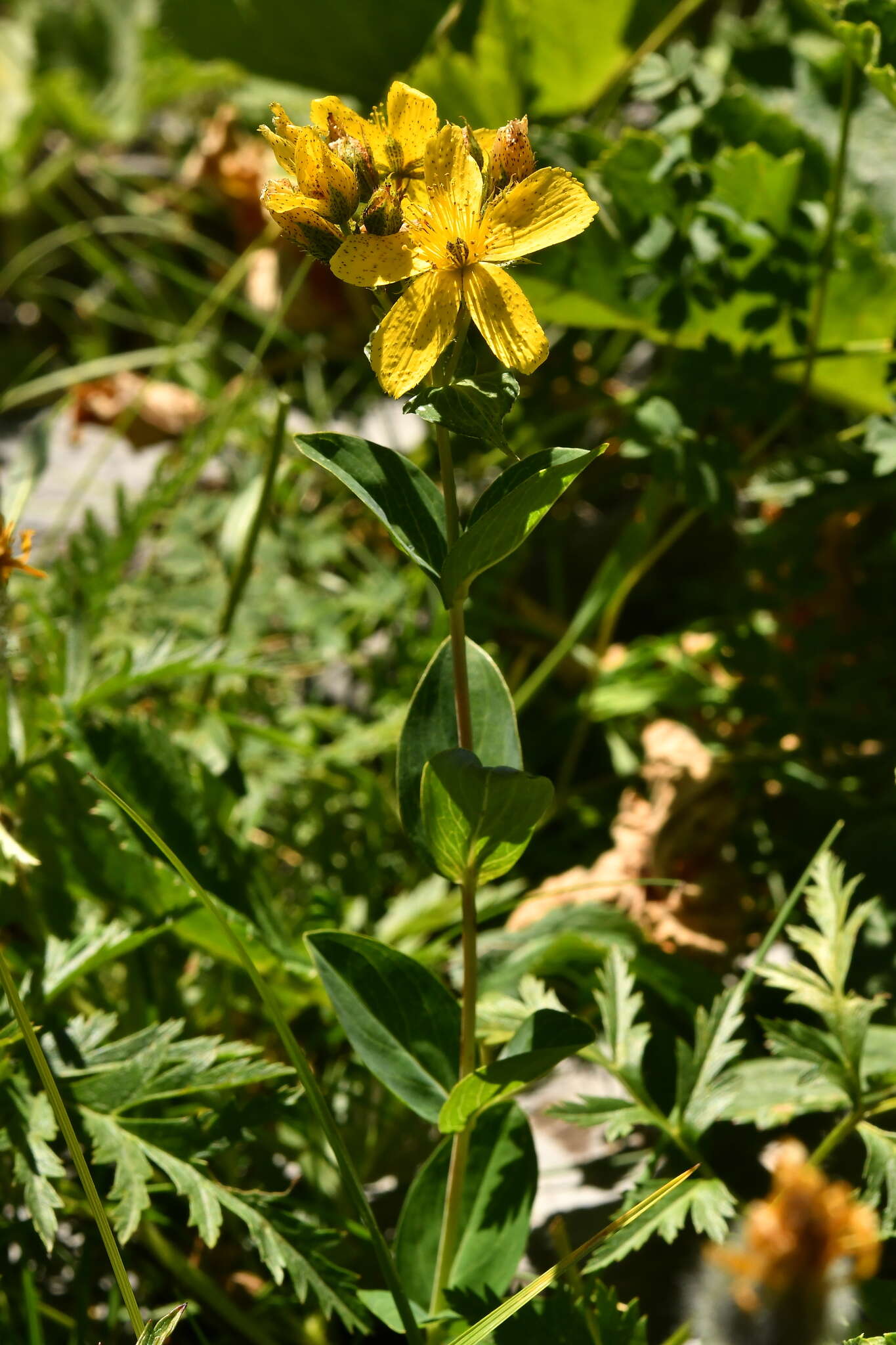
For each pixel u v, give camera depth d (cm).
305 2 91
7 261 119
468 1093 42
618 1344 42
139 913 50
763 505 69
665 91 56
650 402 56
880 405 61
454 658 42
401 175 41
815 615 62
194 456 70
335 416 86
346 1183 43
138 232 109
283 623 72
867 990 50
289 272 92
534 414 74
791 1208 36
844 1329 43
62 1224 48
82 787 50
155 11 108
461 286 40
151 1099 44
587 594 74
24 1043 45
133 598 65
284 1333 47
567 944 49
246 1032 52
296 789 60
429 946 53
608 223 57
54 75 119
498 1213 46
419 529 42
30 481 57
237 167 98
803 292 57
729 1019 45
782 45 77
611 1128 45
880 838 52
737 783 55
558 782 63
